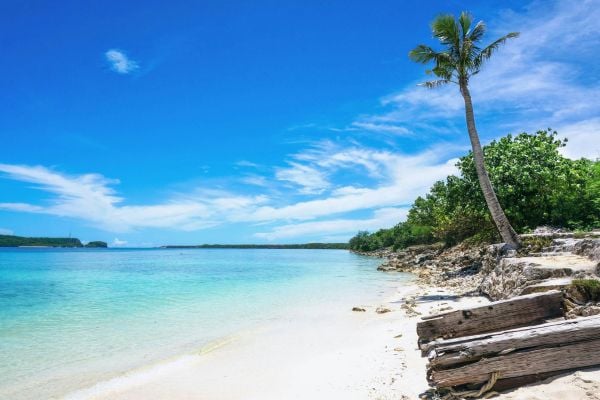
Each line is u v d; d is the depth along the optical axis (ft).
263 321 53.01
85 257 320.91
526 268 43.16
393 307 59.52
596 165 105.09
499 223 68.03
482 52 70.74
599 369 19.47
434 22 71.00
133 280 115.44
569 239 56.49
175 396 28.07
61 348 40.68
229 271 154.81
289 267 181.47
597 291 26.94
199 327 49.96
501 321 24.93
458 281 83.25
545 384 19.48
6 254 370.73
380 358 32.40
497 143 99.55
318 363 33.42
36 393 29.12
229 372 32.76
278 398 26.71
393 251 259.60
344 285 96.48
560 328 20.35
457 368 20.52
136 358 37.22
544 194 90.12
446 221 128.88
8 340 43.86
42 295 81.61
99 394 28.76
